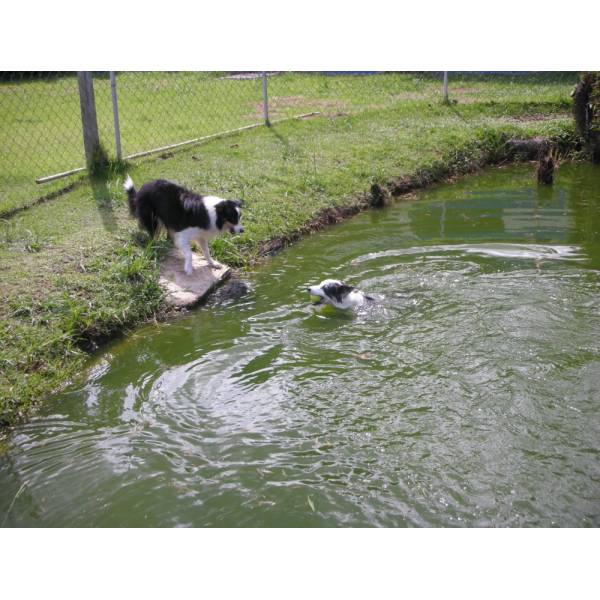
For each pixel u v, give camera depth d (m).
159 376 3.36
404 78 11.66
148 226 4.48
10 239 4.45
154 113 8.94
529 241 5.12
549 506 2.38
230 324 3.92
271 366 3.38
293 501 2.46
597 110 7.72
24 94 9.34
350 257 4.90
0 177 5.71
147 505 2.47
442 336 3.56
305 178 6.12
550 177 6.82
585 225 5.50
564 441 2.71
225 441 2.81
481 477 2.53
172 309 4.10
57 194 5.32
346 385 3.17
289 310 4.08
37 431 2.97
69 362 3.49
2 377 3.25
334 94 10.34
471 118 8.68
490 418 2.87
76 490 2.56
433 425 2.85
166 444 2.81
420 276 4.44
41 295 3.83
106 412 3.09
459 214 5.89
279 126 7.85
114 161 5.95
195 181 5.74
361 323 3.80
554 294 4.04
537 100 9.42
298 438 2.81
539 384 3.09
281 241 5.20
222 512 2.42
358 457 2.67
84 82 5.66
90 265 4.21
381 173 6.55
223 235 4.96
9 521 2.43
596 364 3.23
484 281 4.30
